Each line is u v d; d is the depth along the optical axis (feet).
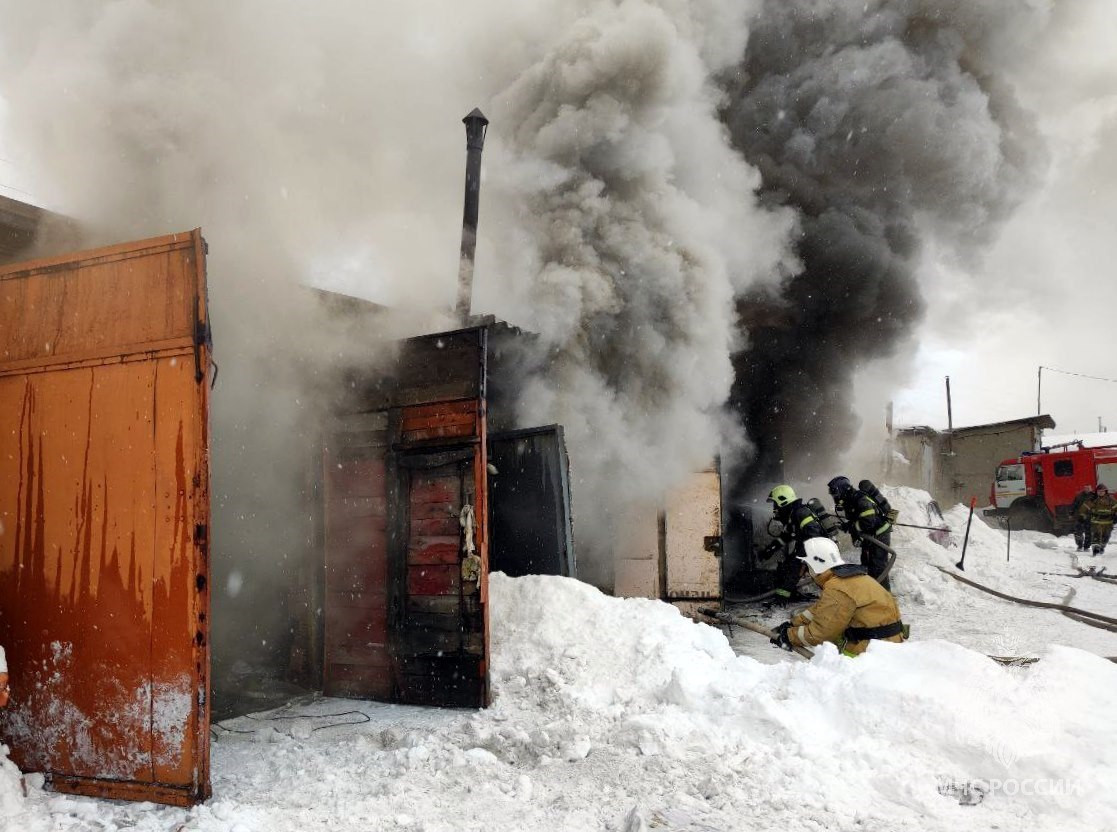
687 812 9.47
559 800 10.22
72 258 11.83
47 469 11.59
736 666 14.65
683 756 11.16
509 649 16.83
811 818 9.17
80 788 10.77
